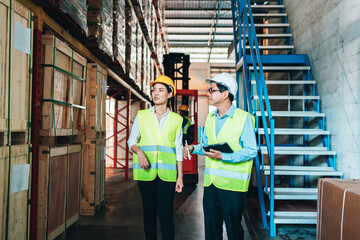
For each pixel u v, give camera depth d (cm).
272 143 365
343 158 423
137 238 346
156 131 262
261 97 440
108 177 822
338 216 217
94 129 451
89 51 436
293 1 632
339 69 436
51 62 299
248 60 527
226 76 230
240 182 219
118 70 577
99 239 343
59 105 326
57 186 320
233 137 223
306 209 398
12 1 228
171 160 262
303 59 545
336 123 444
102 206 502
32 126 283
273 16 668
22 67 246
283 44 688
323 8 489
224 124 228
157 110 270
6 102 222
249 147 217
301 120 577
